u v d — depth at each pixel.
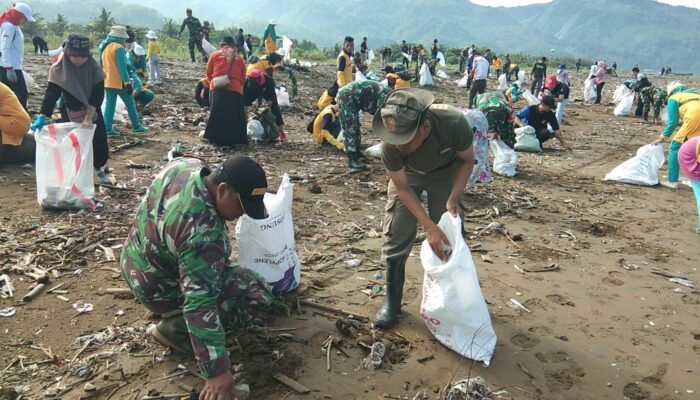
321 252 4.73
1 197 5.46
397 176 3.22
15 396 2.73
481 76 15.56
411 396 2.94
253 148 8.38
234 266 3.20
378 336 3.46
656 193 7.66
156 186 2.74
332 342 3.36
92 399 2.76
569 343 3.57
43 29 38.88
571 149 10.59
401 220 3.47
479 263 4.79
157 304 3.02
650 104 16.08
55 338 3.25
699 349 3.60
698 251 5.46
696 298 4.36
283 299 3.80
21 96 8.11
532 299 4.15
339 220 5.59
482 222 5.88
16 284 3.82
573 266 4.86
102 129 5.94
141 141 8.08
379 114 3.09
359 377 3.07
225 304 3.14
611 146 11.37
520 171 8.55
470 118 6.88
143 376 2.95
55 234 4.63
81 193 5.23
